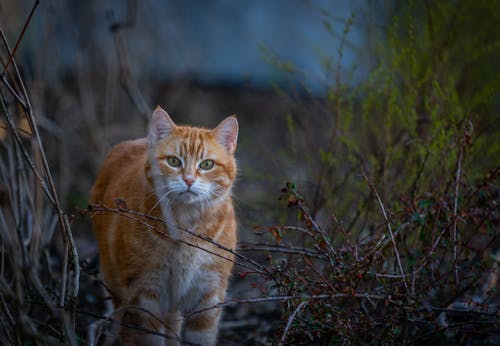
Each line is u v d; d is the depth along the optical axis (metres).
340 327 3.40
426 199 3.94
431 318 3.90
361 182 4.79
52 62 7.25
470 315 4.03
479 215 3.89
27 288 3.84
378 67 4.99
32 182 4.46
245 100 11.02
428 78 5.05
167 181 4.01
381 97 5.30
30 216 4.43
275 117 9.91
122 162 4.60
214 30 12.47
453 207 3.90
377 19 6.53
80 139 7.42
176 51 9.84
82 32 8.76
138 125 7.61
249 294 5.24
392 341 3.57
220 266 4.13
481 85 6.02
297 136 8.27
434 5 5.72
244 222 5.62
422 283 3.85
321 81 7.20
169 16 10.01
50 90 7.37
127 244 3.95
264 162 8.06
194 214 4.04
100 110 7.88
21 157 3.97
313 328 3.49
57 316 3.42
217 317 4.25
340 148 5.28
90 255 5.20
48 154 6.96
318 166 5.92
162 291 4.07
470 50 5.77
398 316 3.63
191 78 10.24
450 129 4.48
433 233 3.81
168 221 3.60
